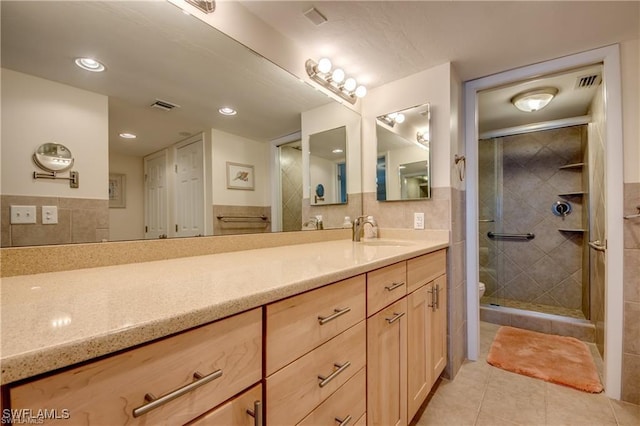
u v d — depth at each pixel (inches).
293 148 68.4
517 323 103.0
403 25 57.8
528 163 123.6
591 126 96.0
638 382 61.7
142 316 19.1
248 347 24.7
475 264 82.7
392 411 46.7
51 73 34.6
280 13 54.8
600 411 59.3
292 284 28.4
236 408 23.7
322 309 32.8
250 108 59.3
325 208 77.7
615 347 63.7
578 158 113.9
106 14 39.3
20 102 32.3
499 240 127.6
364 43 64.1
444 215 72.8
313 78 69.1
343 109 81.6
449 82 72.2
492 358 80.9
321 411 32.5
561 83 82.7
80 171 36.8
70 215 35.8
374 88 85.7
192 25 47.5
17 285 27.9
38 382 14.8
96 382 16.6
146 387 18.5
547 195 119.8
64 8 35.9
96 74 38.6
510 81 77.7
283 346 28.0
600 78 79.4
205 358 21.6
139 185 42.8
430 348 61.2
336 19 56.2
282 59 61.4
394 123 81.2
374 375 42.3
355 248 60.3
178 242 46.6
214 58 51.6
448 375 71.2
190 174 49.5
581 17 55.6
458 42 63.7
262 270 35.0
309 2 51.7
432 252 63.3
